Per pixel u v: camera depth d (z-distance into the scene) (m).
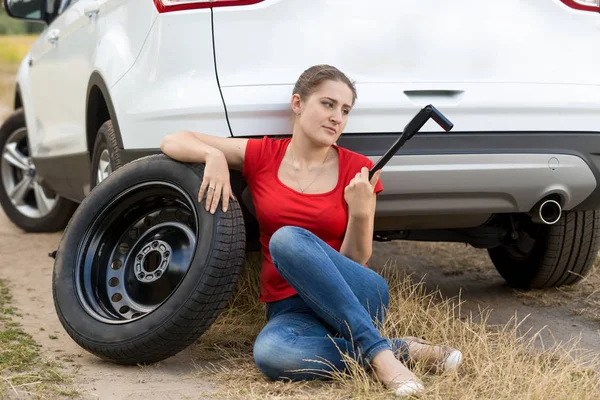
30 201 6.22
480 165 3.29
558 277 4.19
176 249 3.20
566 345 3.47
